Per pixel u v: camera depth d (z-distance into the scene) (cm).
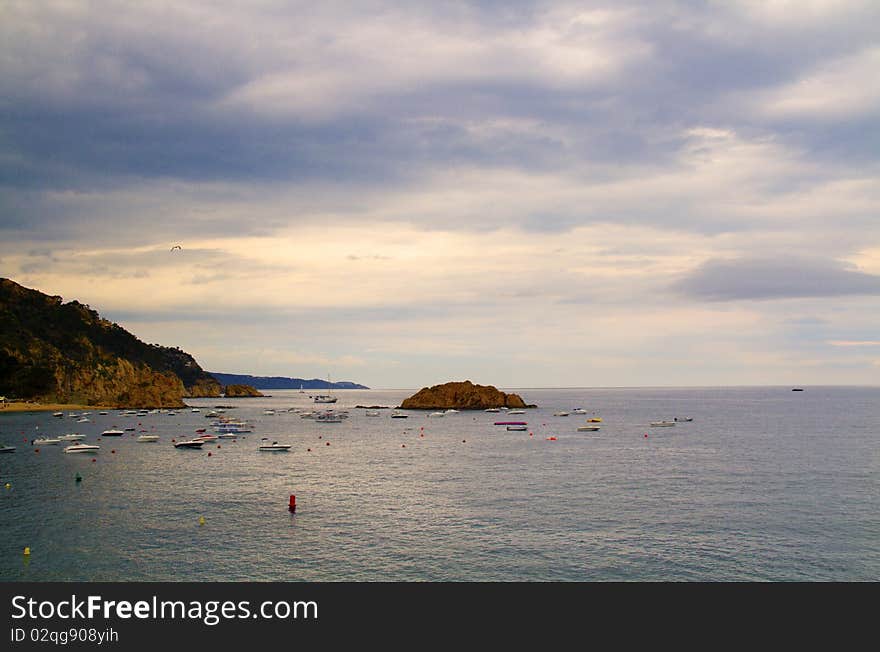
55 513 5831
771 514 5750
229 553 4622
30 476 8112
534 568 4328
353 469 8744
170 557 4538
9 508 6056
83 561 4453
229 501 6391
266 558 4516
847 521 5494
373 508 6038
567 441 12825
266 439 13488
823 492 6825
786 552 4638
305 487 7238
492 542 4869
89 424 17850
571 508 6012
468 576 4194
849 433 14338
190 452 11000
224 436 14162
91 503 6294
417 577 4181
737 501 6334
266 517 5672
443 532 5150
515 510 5928
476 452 10875
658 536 5019
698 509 5959
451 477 7962
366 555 4578
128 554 4597
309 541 4903
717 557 4538
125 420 19600
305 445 12250
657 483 7431
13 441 12900
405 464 9275
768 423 17788
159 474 8288
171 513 5834
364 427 17025
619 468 8731
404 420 19750
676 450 11000
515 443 12469
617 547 4744
